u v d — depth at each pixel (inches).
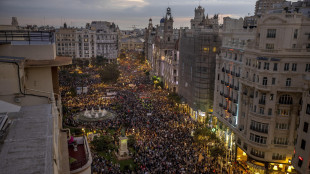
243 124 2135.8
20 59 577.6
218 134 2640.3
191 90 3422.7
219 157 2129.7
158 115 3051.2
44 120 417.4
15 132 367.2
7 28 960.3
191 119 3174.2
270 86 1828.2
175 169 1790.1
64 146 721.6
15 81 551.5
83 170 837.2
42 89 746.2
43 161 295.0
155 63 6284.5
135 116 2957.7
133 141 2265.0
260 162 1950.1
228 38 2554.1
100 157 1952.5
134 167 1888.5
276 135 1878.7
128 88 4670.3
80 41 7608.3
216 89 2719.0
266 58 1822.1
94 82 5083.7
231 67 2397.9
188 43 3543.3
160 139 2332.7
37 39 816.3
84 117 2935.5
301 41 1809.8
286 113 1840.6
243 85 2102.6
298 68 1768.0
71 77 5236.2
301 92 1760.6
